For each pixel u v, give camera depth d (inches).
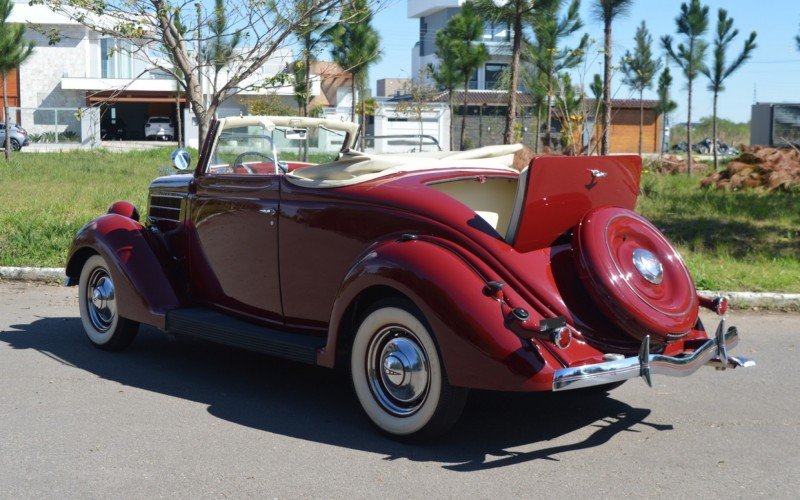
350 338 180.9
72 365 226.1
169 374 219.6
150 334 263.7
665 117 1243.2
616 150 1907.0
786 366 238.8
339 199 186.2
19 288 330.6
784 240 457.4
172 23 357.4
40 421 180.9
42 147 1397.6
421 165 195.0
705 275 344.2
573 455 167.3
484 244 165.5
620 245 171.9
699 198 648.4
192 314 216.2
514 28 694.5
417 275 160.1
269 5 354.0
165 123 1701.5
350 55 868.6
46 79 1705.2
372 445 169.9
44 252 369.7
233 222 210.4
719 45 1023.0
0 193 597.9
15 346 244.7
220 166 226.4
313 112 1113.4
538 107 912.9
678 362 165.9
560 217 172.4
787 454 169.8
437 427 163.5
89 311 243.4
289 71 404.8
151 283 224.8
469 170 196.1
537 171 163.9
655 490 150.2
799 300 315.3
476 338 153.9
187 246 227.8
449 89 1081.4
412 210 173.9
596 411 197.0
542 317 160.2
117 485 148.5
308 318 194.9
